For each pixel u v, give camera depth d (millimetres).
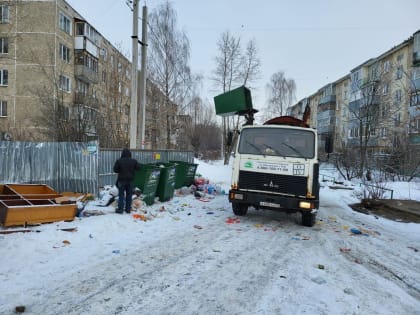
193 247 5836
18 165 9969
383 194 14156
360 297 3992
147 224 7402
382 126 24031
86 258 4961
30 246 5105
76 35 29766
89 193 9750
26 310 3330
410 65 28562
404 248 6516
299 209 7410
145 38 14469
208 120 65250
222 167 25016
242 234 6996
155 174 9977
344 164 24438
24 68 26422
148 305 3551
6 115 26672
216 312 3455
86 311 3363
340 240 6867
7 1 21703
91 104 17047
